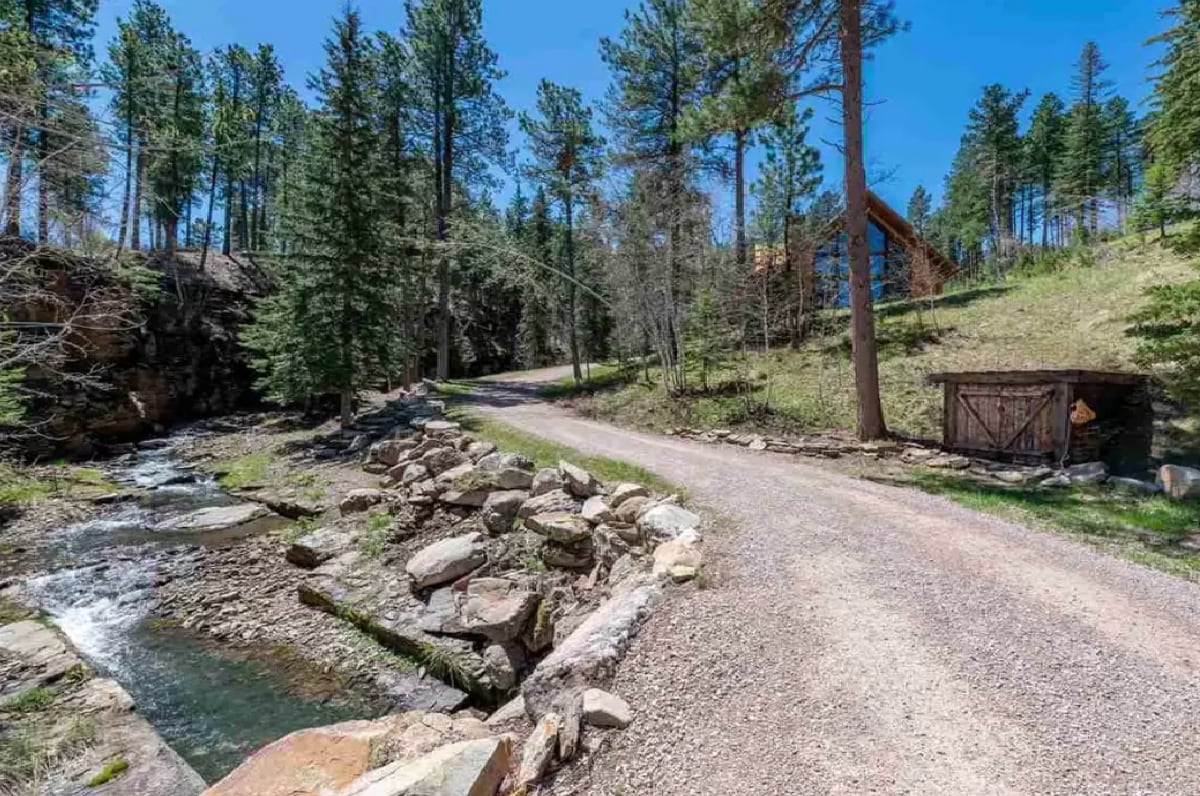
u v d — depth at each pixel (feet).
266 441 62.90
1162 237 63.26
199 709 19.22
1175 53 30.66
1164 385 34.63
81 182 17.04
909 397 45.52
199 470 54.49
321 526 33.88
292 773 11.17
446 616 22.57
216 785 10.92
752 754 10.35
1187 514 23.35
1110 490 27.71
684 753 10.56
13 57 14.85
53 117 15.01
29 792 13.96
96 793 13.99
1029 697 11.52
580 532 24.11
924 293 64.54
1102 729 10.53
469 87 86.22
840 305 76.79
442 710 19.08
